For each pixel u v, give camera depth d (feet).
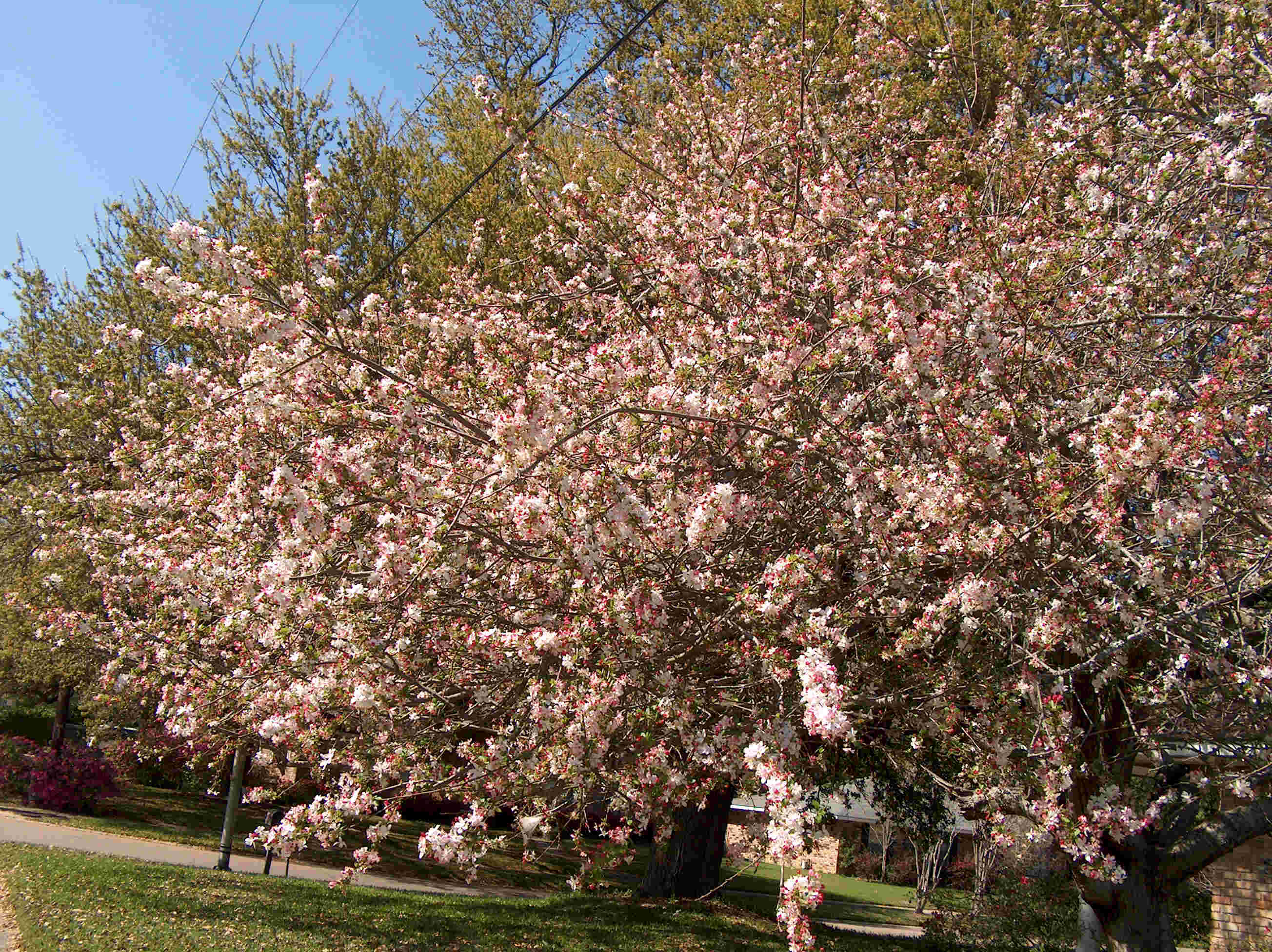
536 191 28.32
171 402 41.34
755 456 17.95
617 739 17.47
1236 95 18.83
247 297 18.11
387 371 18.84
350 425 20.56
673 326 24.12
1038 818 17.49
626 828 18.84
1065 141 21.81
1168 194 20.58
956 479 17.25
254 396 21.42
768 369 18.48
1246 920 37.09
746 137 29.53
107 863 36.32
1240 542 19.03
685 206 27.12
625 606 16.11
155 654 30.48
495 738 18.37
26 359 55.77
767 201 24.75
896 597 19.07
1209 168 19.26
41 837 44.80
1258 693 17.61
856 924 60.03
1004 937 40.73
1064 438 18.98
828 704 13.43
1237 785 19.86
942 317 17.92
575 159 40.70
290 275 42.24
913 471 18.08
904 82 33.40
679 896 44.65
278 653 22.98
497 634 18.43
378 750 19.19
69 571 41.24
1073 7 21.84
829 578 18.69
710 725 19.21
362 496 19.39
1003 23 32.91
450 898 40.22
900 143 29.09
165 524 29.60
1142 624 17.84
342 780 18.84
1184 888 47.80
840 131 27.78
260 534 24.26
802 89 25.21
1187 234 21.09
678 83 33.40
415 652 20.25
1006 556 17.34
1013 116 25.86
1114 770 22.40
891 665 20.01
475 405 22.06
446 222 45.75
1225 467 17.10
